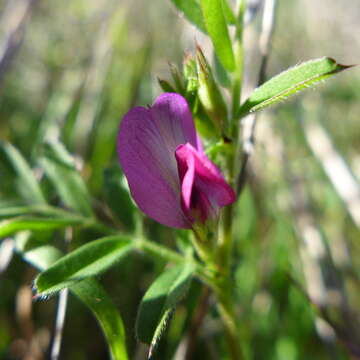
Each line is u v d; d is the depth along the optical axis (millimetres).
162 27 178
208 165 54
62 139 124
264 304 110
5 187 84
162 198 58
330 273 110
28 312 101
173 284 58
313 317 105
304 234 116
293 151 153
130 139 57
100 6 189
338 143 169
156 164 57
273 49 179
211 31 61
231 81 68
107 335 61
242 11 68
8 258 94
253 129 77
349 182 127
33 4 132
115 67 160
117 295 110
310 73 54
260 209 134
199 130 63
